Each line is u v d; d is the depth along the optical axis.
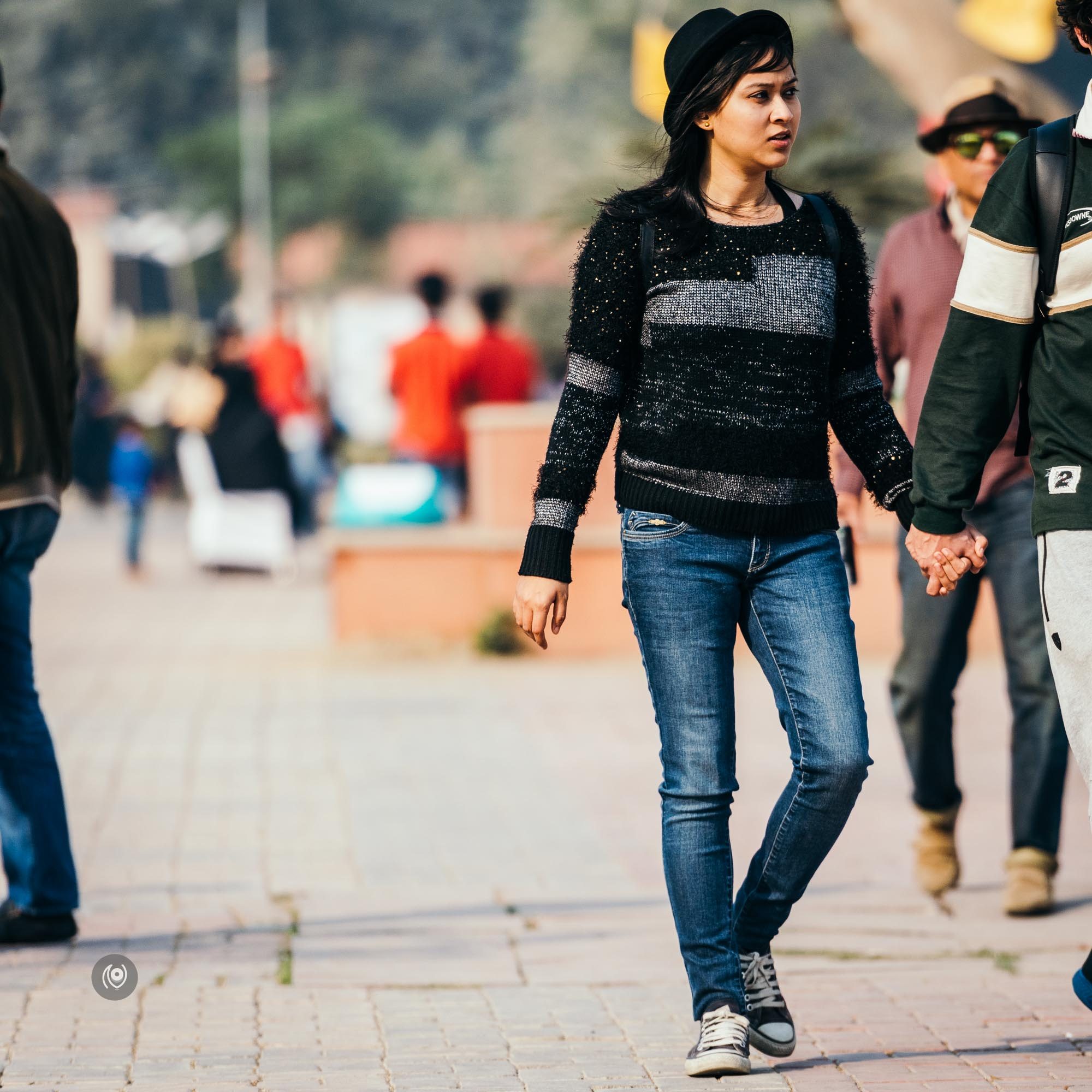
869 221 32.84
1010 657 14.59
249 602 41.19
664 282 9.84
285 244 171.38
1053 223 9.23
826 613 10.00
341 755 22.14
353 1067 10.52
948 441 9.59
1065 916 14.79
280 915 14.66
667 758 10.15
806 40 105.25
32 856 13.38
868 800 19.59
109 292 170.38
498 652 30.36
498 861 16.80
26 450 13.04
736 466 9.84
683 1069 10.45
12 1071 10.41
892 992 12.34
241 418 46.53
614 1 163.00
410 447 36.56
